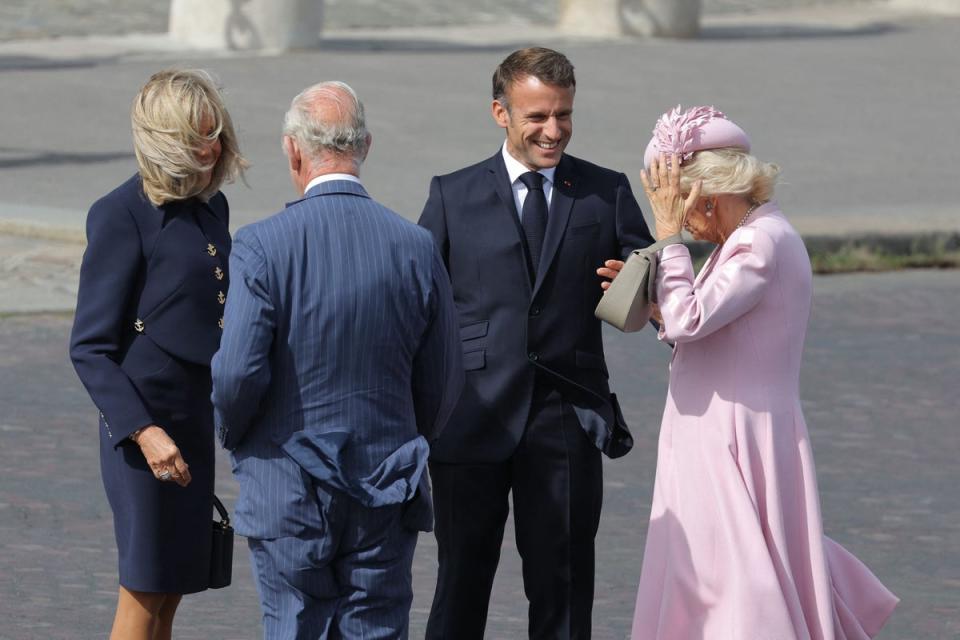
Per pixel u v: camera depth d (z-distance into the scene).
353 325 15.86
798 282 17.69
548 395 19.39
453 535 19.62
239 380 15.59
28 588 23.67
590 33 98.44
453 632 19.80
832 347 40.34
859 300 45.91
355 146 16.34
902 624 23.25
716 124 17.81
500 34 96.94
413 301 16.22
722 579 17.59
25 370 35.38
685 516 17.84
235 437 16.06
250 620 22.97
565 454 19.34
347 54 86.69
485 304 19.36
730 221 18.00
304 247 15.87
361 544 16.02
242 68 80.44
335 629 16.17
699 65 89.06
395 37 93.81
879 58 94.75
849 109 78.50
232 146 17.73
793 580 17.66
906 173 63.34
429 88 77.94
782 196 57.47
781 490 17.70
